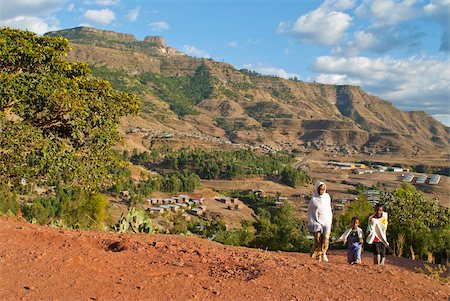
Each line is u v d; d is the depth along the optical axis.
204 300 5.65
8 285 5.50
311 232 9.75
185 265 7.43
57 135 12.60
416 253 17.12
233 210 109.50
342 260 12.96
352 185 150.88
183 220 92.00
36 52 11.16
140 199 101.00
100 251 7.70
